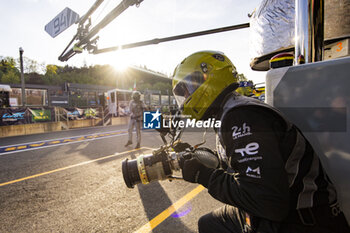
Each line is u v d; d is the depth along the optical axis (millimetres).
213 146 4965
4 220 1977
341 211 670
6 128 8195
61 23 7840
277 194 587
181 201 2309
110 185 2777
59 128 10117
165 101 23312
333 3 1137
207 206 2193
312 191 659
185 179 841
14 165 3832
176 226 1840
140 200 2344
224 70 885
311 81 711
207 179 779
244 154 649
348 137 641
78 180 2982
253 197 606
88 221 1939
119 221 1932
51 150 5133
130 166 1025
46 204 2277
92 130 9781
